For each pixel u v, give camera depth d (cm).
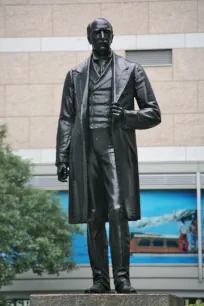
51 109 4719
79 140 1449
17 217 3697
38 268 3900
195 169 4603
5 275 3794
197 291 4566
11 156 3981
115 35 4741
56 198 3997
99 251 1459
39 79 4741
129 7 4747
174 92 4694
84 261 4559
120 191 1434
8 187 3816
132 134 1457
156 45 4722
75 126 1459
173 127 4672
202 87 4688
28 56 4753
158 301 1320
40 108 4725
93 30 1476
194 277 4566
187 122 4672
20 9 4775
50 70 4741
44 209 3884
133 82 1474
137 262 4584
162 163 4609
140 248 4581
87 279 4581
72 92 1491
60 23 4762
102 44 1472
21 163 3962
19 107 4734
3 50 4762
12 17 4772
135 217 1434
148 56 4734
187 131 4662
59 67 4741
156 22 4738
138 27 4738
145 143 4662
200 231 4550
